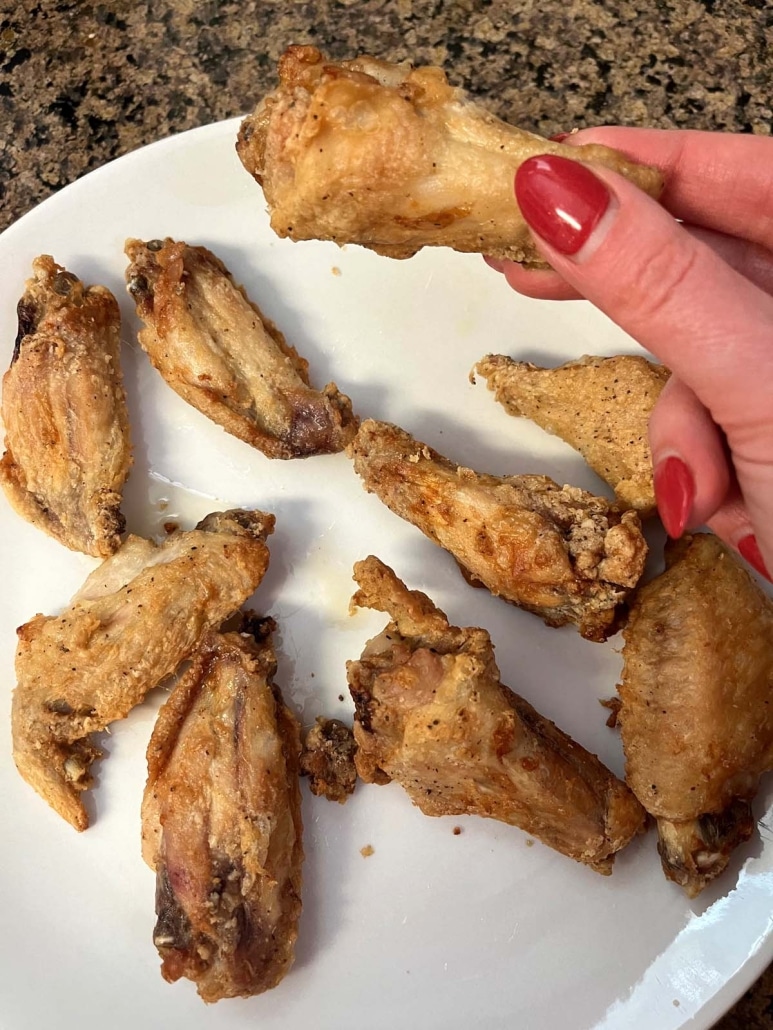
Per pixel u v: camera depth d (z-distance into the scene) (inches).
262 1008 8.3
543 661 9.2
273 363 9.2
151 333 9.2
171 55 11.4
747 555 8.5
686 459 7.5
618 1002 8.3
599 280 6.2
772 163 7.9
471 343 9.7
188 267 9.2
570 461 9.5
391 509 8.9
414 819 8.7
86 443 9.0
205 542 8.7
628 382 8.8
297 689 9.1
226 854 7.9
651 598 8.5
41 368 9.0
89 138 11.1
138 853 8.6
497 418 9.6
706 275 6.0
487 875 8.6
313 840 8.7
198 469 9.5
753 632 8.3
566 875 8.6
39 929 8.4
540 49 11.4
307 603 9.3
